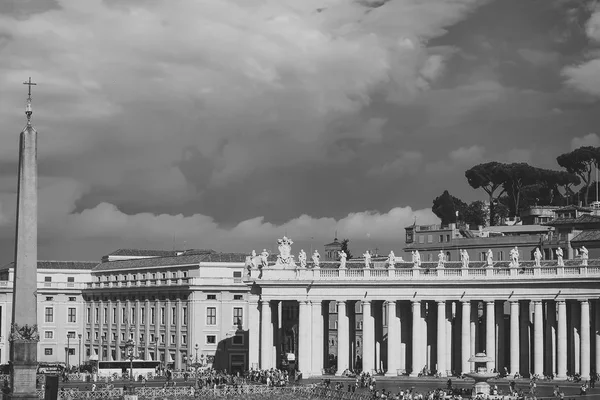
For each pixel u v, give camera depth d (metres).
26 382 94.31
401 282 185.75
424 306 190.75
